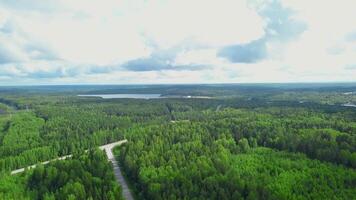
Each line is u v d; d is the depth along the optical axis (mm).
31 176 104812
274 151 124125
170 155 115188
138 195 99938
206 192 84750
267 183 91250
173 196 82188
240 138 142000
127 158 116125
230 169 100875
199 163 102625
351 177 92688
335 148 113312
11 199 86750
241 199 79875
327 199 80438
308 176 94875
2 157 137875
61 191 91062
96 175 104000
